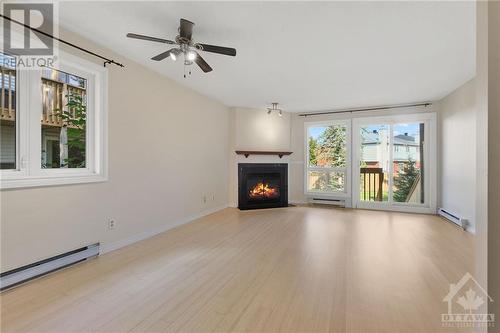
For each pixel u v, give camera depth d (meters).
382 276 2.33
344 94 4.57
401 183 5.40
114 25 2.38
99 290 2.07
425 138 5.14
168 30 2.46
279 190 5.98
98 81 2.79
